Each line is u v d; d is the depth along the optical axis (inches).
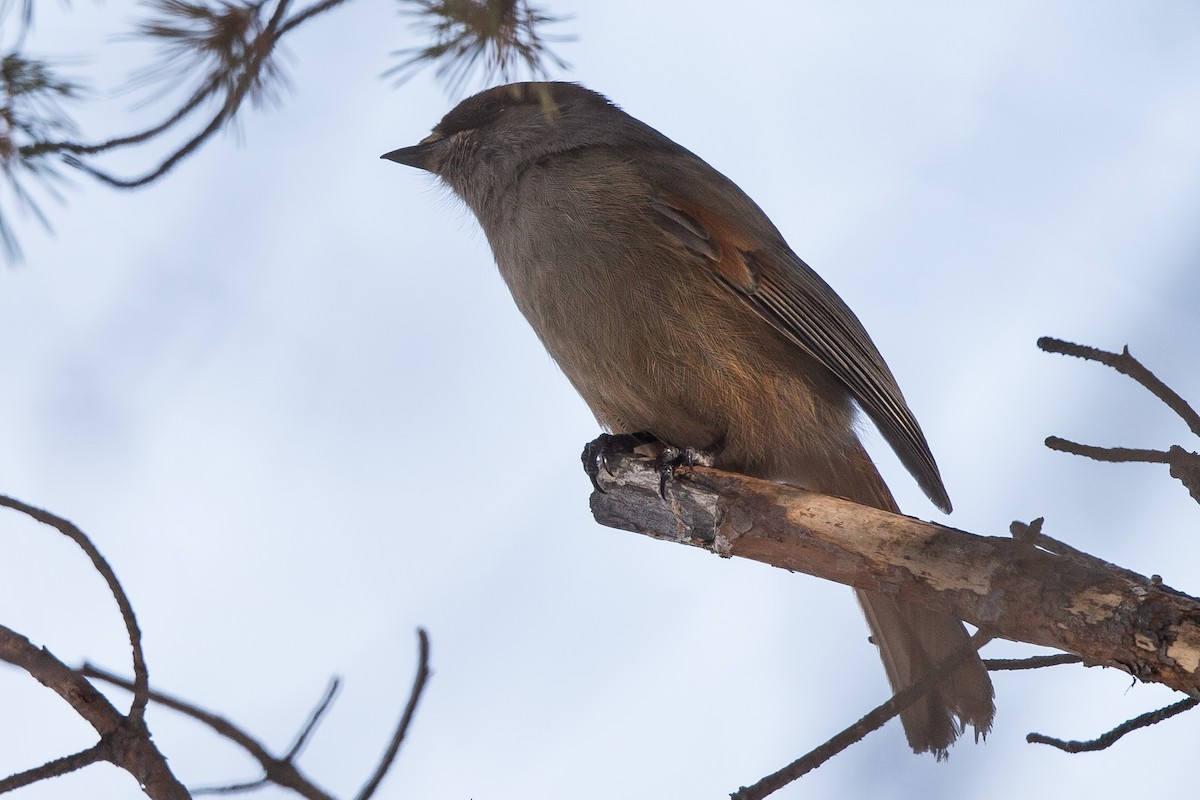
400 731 250.1
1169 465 248.4
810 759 248.7
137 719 244.2
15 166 283.9
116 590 247.3
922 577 286.2
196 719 246.5
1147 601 246.4
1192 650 238.5
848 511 309.4
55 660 246.8
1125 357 257.3
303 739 247.8
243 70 269.0
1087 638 251.3
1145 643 243.6
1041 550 265.0
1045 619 257.3
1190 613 241.9
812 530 313.7
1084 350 261.6
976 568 274.1
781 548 322.0
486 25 250.7
